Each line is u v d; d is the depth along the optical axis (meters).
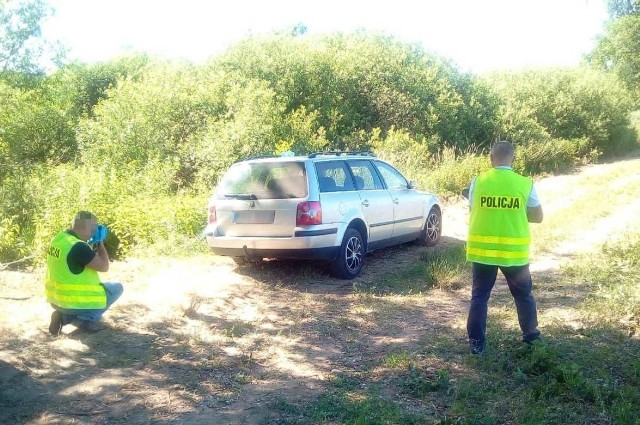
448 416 4.61
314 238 8.41
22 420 4.63
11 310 7.38
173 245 10.52
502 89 27.23
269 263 9.84
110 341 6.27
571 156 25.09
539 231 12.04
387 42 23.47
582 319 6.85
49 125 19.64
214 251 8.97
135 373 5.51
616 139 28.58
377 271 9.64
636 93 43.81
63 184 12.39
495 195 5.68
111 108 17.12
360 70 21.80
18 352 5.93
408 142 19.33
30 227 12.31
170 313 7.21
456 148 21.88
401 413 4.64
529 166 22.75
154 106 16.86
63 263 6.32
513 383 5.20
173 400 4.98
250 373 5.55
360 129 20.91
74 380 5.34
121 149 16.30
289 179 8.66
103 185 12.77
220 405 4.90
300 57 21.00
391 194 10.23
